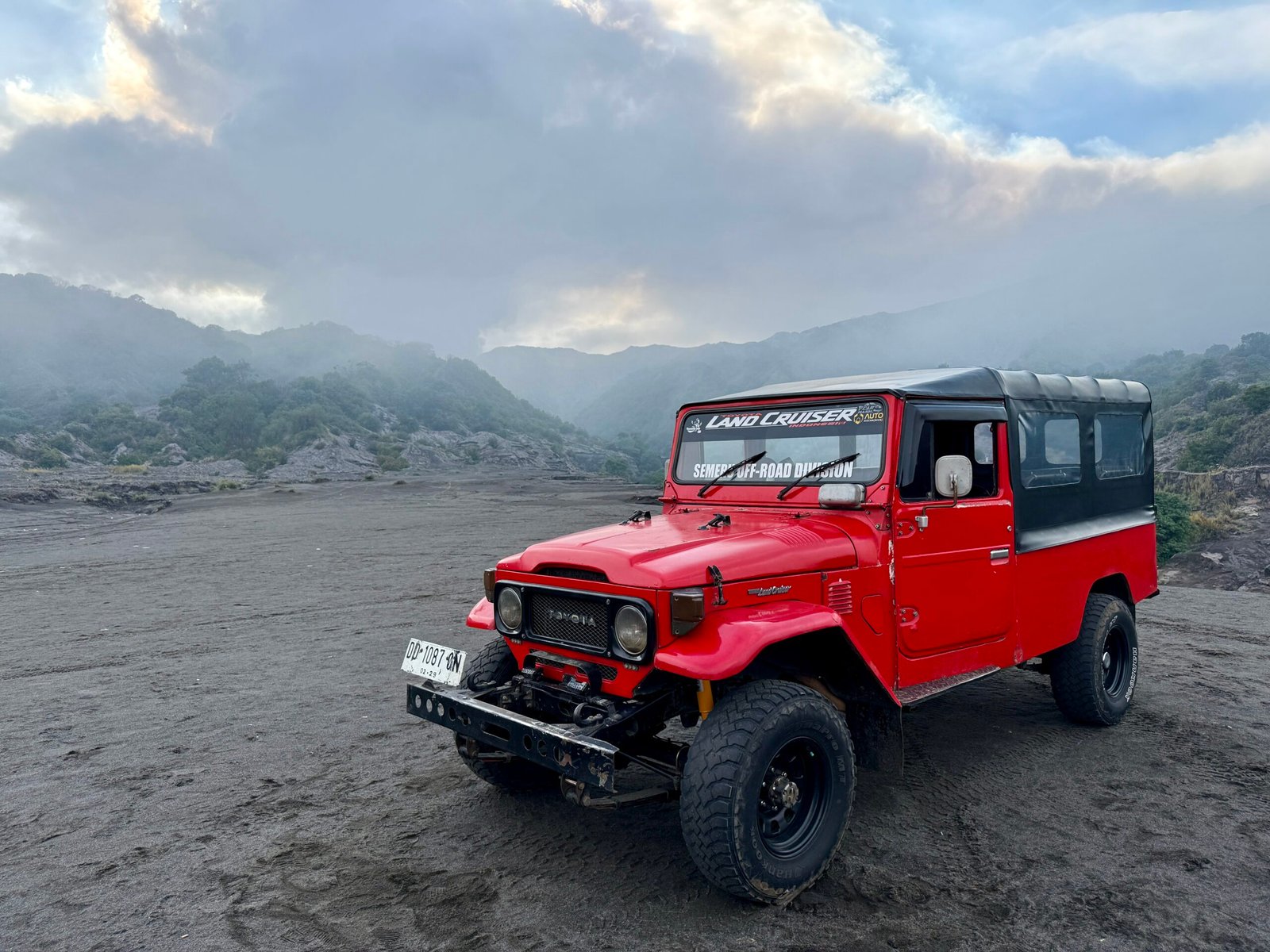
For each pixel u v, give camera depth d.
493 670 4.61
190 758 5.78
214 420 176.88
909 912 3.58
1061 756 5.45
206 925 3.55
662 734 5.97
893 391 4.41
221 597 13.62
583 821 4.55
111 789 5.20
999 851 4.14
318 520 33.94
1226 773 5.16
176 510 44.72
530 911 3.62
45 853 4.30
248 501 51.38
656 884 3.84
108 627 11.07
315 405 186.00
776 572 3.89
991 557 4.93
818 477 4.62
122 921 3.60
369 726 6.44
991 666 4.99
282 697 7.35
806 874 3.65
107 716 6.87
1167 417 148.25
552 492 63.12
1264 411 101.62
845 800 3.84
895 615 4.38
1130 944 3.33
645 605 3.62
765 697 3.61
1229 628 10.19
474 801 4.87
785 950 3.29
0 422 190.50
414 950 3.33
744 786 3.42
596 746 3.37
